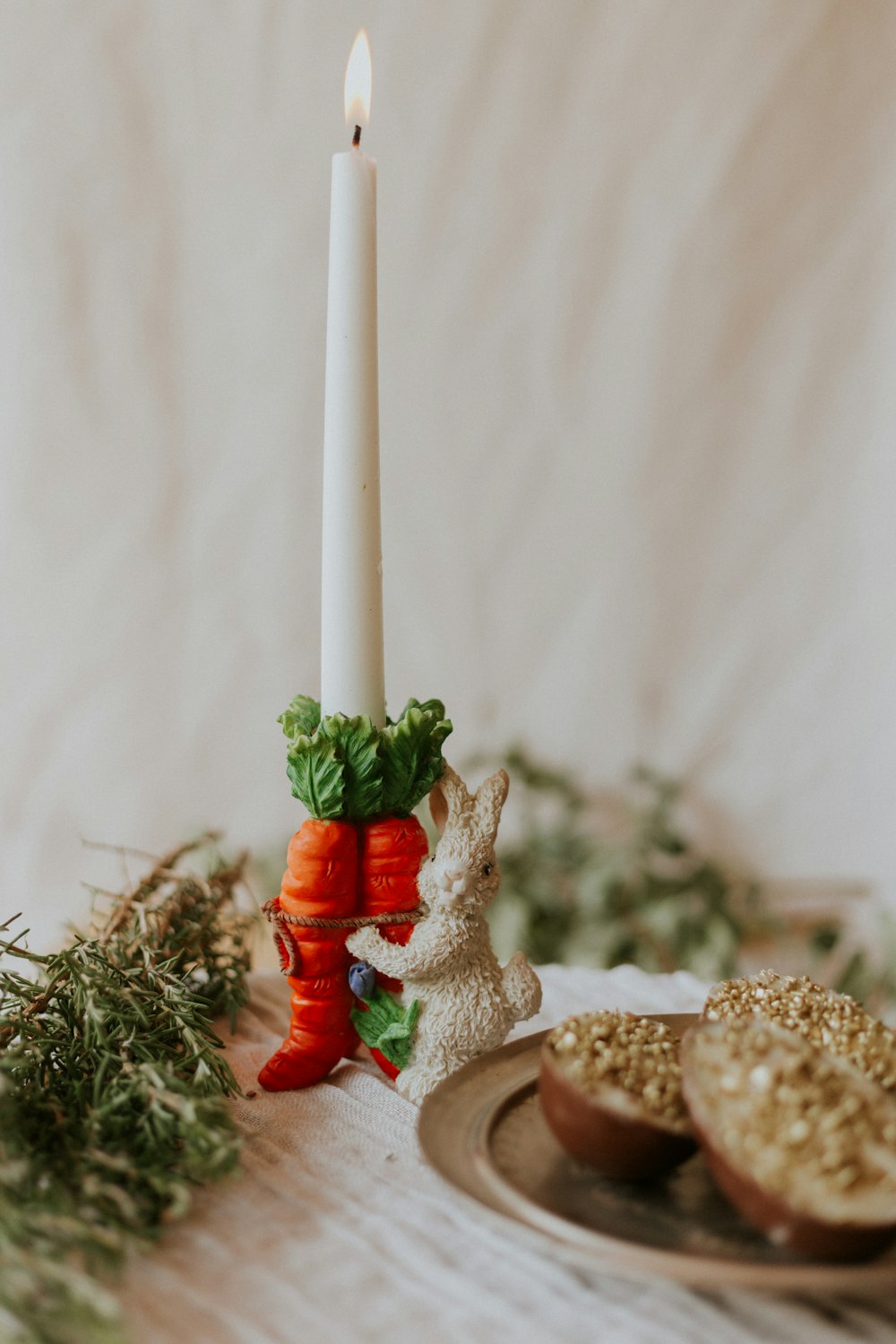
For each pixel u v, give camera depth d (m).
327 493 0.60
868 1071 0.51
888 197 1.19
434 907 0.57
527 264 1.20
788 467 1.25
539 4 1.15
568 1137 0.50
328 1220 0.50
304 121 1.16
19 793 1.24
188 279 1.18
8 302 1.15
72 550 1.21
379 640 0.61
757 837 1.31
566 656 1.28
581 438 1.24
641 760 1.30
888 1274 0.44
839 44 1.17
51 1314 0.43
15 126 1.12
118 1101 0.51
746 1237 0.47
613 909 1.19
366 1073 0.61
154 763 1.25
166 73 1.14
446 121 1.17
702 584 1.27
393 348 1.22
